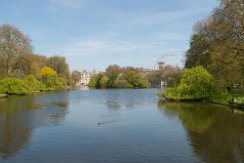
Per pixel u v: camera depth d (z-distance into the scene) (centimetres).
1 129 3173
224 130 2992
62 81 14775
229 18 5016
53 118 3991
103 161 2012
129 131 3022
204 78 6388
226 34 5206
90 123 3547
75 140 2625
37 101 7006
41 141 2600
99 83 19900
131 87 17812
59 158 2089
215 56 5559
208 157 2083
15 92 9494
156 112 4616
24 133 2953
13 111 4834
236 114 4141
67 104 6228
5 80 9362
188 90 6512
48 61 16388
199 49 7538
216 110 4691
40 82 12594
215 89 6412
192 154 2156
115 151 2252
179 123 3469
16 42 9525
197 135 2784
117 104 6222
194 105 5691
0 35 9181
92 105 6000
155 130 3059
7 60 9462
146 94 10362
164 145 2423
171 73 14662
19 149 2334
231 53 5241
